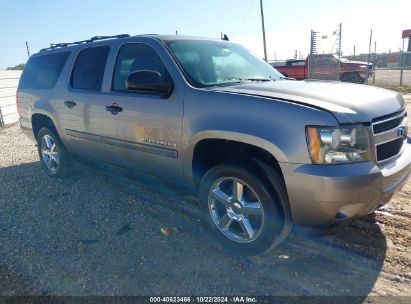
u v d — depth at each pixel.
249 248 3.15
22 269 3.16
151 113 3.60
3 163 6.89
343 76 19.92
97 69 4.41
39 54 5.72
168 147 3.54
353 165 2.65
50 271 3.12
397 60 33.47
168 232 3.71
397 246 3.34
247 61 4.38
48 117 5.26
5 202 4.75
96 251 3.42
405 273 2.95
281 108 2.81
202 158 3.42
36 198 4.83
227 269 3.09
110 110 4.05
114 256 3.32
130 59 4.02
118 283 2.93
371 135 2.73
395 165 2.94
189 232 3.74
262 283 2.90
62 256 3.35
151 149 3.71
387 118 2.94
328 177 2.60
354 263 3.11
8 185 5.46
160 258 3.27
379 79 25.88
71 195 4.87
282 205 2.94
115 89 4.12
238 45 4.75
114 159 4.30
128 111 3.84
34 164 6.67
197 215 4.12
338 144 2.63
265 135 2.82
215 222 3.37
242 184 3.13
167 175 3.74
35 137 5.83
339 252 3.28
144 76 3.42
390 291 2.75
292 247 3.39
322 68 19.56
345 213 2.74
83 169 5.59
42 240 3.67
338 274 2.97
